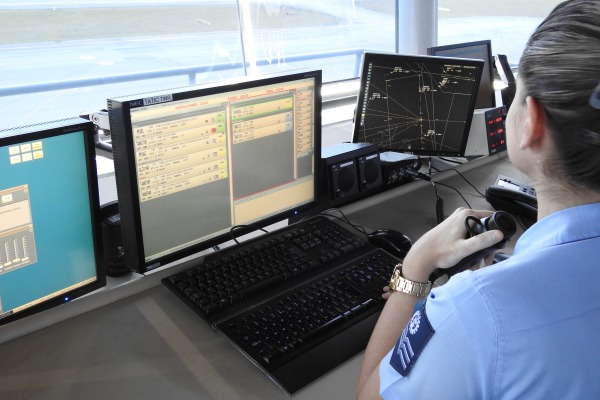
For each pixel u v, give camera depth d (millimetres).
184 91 1085
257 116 1234
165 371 948
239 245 1290
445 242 806
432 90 1769
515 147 558
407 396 574
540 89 496
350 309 1091
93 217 1050
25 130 924
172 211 1149
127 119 1016
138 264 1118
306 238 1337
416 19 3055
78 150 994
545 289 500
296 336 1009
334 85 2875
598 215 514
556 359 483
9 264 955
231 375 941
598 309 491
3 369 948
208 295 1114
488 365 503
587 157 489
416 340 571
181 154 1125
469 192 1750
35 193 956
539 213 578
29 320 1053
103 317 1095
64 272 1038
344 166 1558
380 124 1825
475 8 4309
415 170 1798
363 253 1323
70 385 913
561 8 502
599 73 455
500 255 1182
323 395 899
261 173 1290
